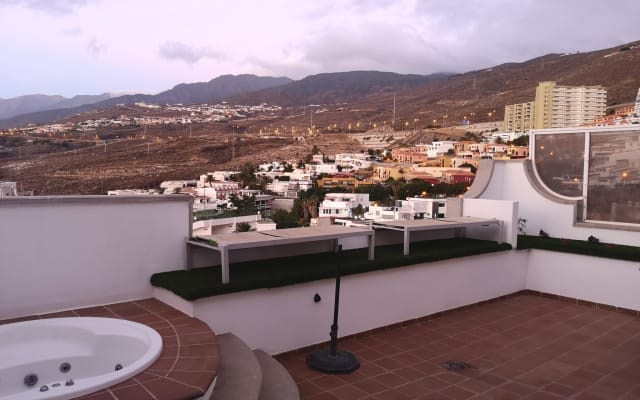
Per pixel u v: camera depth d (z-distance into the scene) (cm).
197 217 5434
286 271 481
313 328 495
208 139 16075
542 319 633
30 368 337
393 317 576
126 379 275
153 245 467
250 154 14638
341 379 427
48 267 411
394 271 570
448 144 12138
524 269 772
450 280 645
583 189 816
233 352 389
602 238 770
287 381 386
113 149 13525
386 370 450
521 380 435
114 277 445
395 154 12669
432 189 7694
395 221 660
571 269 726
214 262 510
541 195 841
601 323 619
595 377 445
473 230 785
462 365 468
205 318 412
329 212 6297
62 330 359
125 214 448
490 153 11062
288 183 9688
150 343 329
